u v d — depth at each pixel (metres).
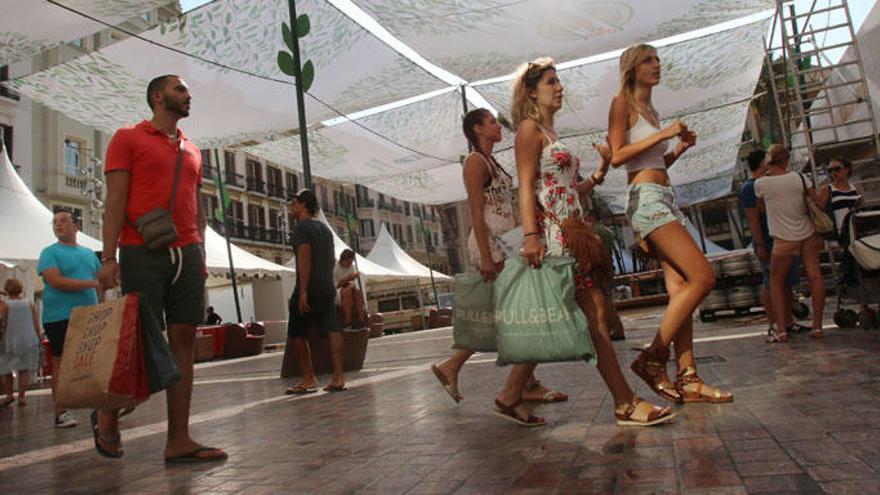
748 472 1.63
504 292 2.47
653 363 2.79
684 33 8.55
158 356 2.31
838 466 1.60
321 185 45.66
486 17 7.79
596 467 1.85
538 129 2.60
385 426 3.00
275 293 25.23
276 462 2.41
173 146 2.79
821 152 8.59
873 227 4.86
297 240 5.00
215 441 3.05
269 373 7.95
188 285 2.71
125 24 6.82
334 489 1.92
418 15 7.75
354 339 6.84
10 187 11.66
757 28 9.43
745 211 5.26
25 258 10.42
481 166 2.85
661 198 2.79
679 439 2.09
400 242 54.72
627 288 16.16
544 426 2.59
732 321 7.57
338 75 9.19
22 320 6.63
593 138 14.03
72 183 24.97
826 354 3.73
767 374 3.25
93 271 4.88
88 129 25.91
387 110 11.41
